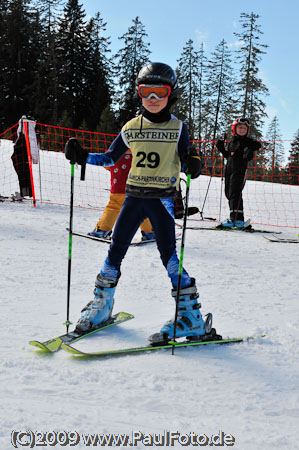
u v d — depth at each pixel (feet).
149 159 8.24
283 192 52.49
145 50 137.69
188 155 7.98
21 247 16.76
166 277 13.88
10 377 6.34
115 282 8.89
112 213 19.25
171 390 6.27
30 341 7.37
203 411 5.70
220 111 134.21
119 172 18.70
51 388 6.07
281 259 17.61
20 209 26.89
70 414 5.33
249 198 46.39
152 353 7.79
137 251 17.72
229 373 7.02
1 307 9.77
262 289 12.92
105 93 140.36
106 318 8.98
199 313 8.36
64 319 9.29
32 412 5.30
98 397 5.89
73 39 141.79
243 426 5.35
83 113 141.49
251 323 9.70
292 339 8.68
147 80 7.95
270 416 5.68
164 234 8.35
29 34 129.49
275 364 7.49
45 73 128.98
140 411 5.58
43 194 35.45
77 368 6.88
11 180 41.81
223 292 12.35
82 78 144.25
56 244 17.89
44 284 12.06
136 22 136.46
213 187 51.08
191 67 135.95
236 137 24.35
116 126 127.03
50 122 126.82
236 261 16.76
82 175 8.61
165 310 10.41
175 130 8.26
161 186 8.23
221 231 24.14
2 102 126.52
